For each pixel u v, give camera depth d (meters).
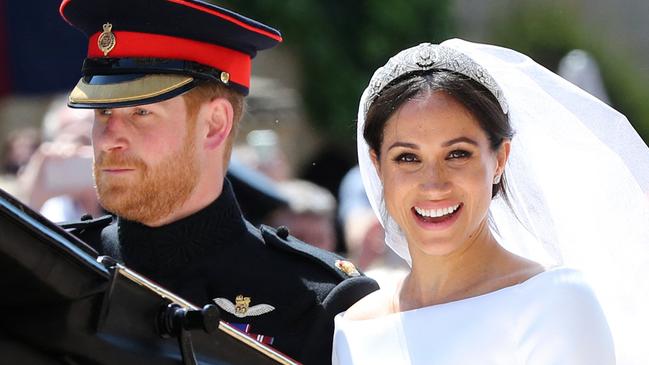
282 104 29.25
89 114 18.09
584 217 9.59
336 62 35.44
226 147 10.59
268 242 10.80
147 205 10.12
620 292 9.51
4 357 6.66
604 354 8.34
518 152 9.55
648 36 34.66
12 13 26.78
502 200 9.56
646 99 33.56
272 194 18.72
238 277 10.48
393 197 8.82
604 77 33.72
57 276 6.61
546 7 35.88
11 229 6.39
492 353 8.43
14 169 26.98
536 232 9.64
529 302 8.45
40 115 29.67
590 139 9.56
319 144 34.62
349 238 22.00
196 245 10.44
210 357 7.52
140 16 10.22
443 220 8.70
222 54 10.50
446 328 8.62
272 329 10.31
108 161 9.98
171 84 10.10
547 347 8.30
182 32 10.27
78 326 6.77
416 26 36.56
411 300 9.16
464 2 37.25
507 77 9.50
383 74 8.93
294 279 10.54
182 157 10.16
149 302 7.08
